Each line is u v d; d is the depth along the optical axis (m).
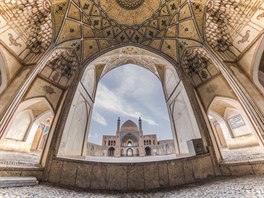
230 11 5.05
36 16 5.01
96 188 4.40
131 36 7.36
